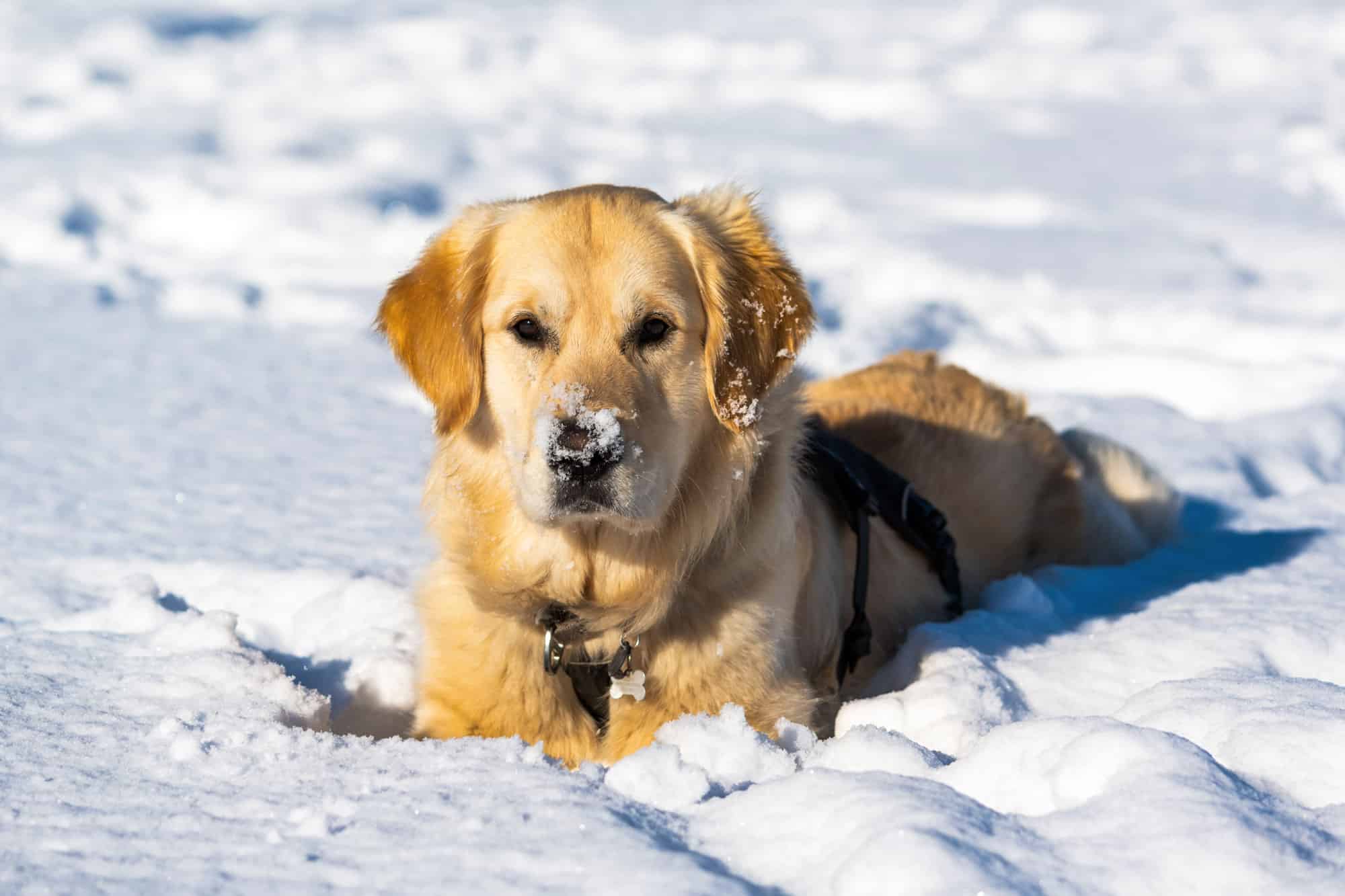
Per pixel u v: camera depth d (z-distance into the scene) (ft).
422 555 24.16
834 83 113.50
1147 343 45.29
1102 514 25.52
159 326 46.14
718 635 16.79
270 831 11.44
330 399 37.86
